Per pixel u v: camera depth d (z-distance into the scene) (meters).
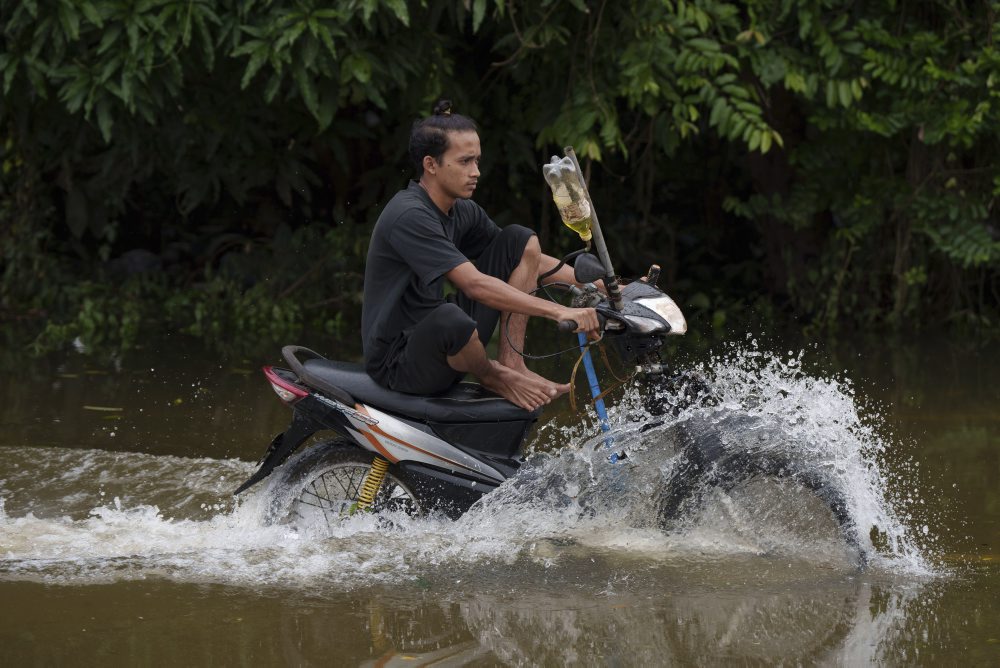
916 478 12.77
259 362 19.94
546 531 10.55
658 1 19.64
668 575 9.87
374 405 10.72
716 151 26.94
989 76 20.20
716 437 10.30
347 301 25.55
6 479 13.02
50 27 19.09
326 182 28.22
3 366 19.22
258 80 21.78
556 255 25.38
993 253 21.62
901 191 22.34
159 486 12.86
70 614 9.00
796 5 20.95
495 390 10.74
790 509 10.57
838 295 23.11
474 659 8.22
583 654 8.31
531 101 22.89
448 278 10.38
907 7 21.83
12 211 25.03
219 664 8.12
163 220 29.27
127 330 22.83
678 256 27.20
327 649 8.38
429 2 20.00
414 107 20.67
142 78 18.33
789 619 8.93
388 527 10.75
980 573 9.92
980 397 16.77
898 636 8.59
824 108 21.59
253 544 10.59
